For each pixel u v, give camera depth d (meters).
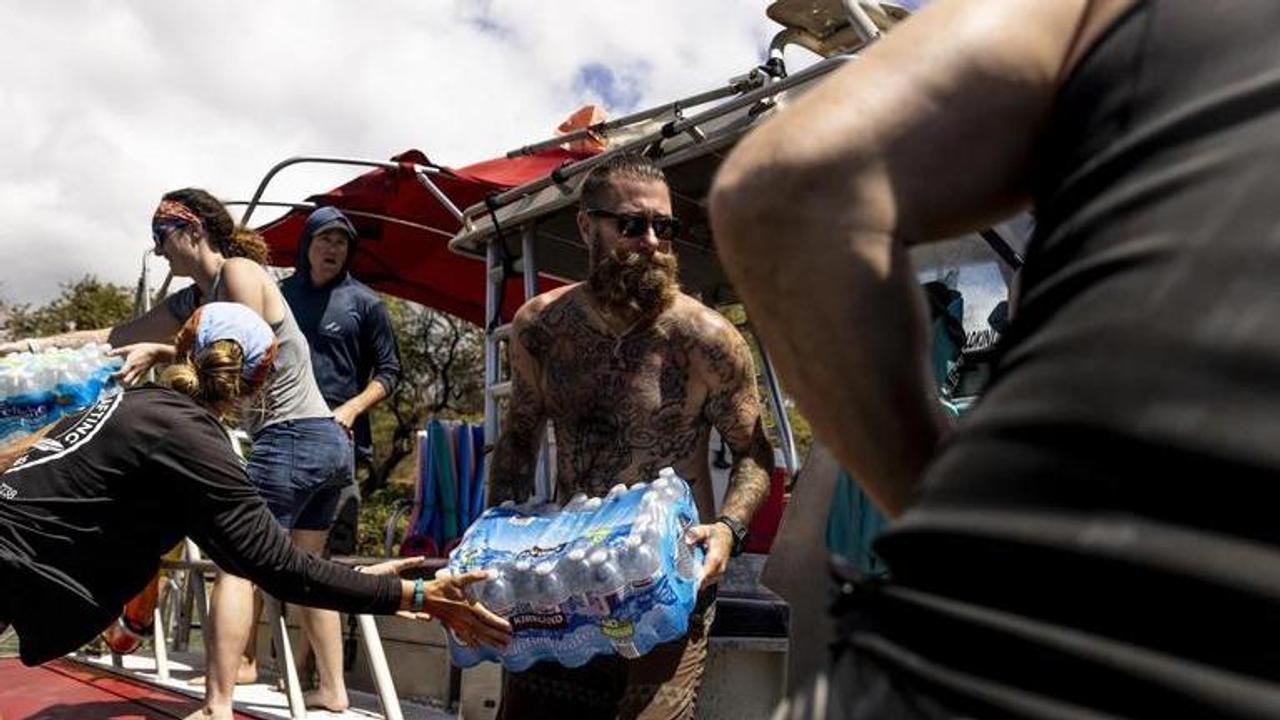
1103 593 0.71
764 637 3.05
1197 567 0.68
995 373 0.88
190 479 2.82
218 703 3.43
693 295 4.90
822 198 0.92
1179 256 0.76
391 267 6.58
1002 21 0.95
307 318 4.62
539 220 4.08
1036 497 0.76
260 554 2.81
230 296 3.75
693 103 3.72
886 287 0.93
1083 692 0.70
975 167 0.94
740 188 0.95
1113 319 0.77
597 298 2.76
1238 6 0.83
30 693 4.08
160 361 3.62
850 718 0.83
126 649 4.71
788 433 4.51
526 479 2.88
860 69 0.96
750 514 2.62
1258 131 0.77
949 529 0.80
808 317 0.95
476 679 3.42
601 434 2.75
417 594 2.64
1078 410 0.76
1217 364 0.72
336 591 2.74
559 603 2.42
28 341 4.11
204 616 4.16
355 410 4.43
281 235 6.27
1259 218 0.74
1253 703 0.65
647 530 2.36
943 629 0.79
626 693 2.58
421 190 5.63
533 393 2.89
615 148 3.66
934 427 0.98
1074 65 0.92
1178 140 0.80
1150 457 0.72
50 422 3.36
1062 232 0.86
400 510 5.46
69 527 2.82
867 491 1.02
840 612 0.95
